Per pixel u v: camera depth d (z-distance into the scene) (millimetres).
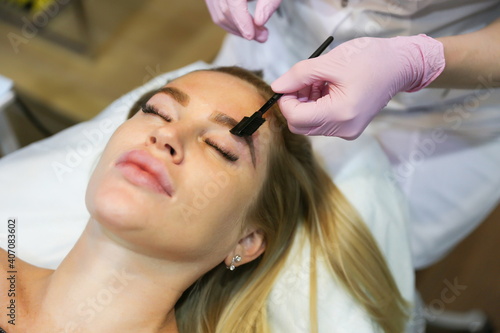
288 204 1517
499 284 2400
